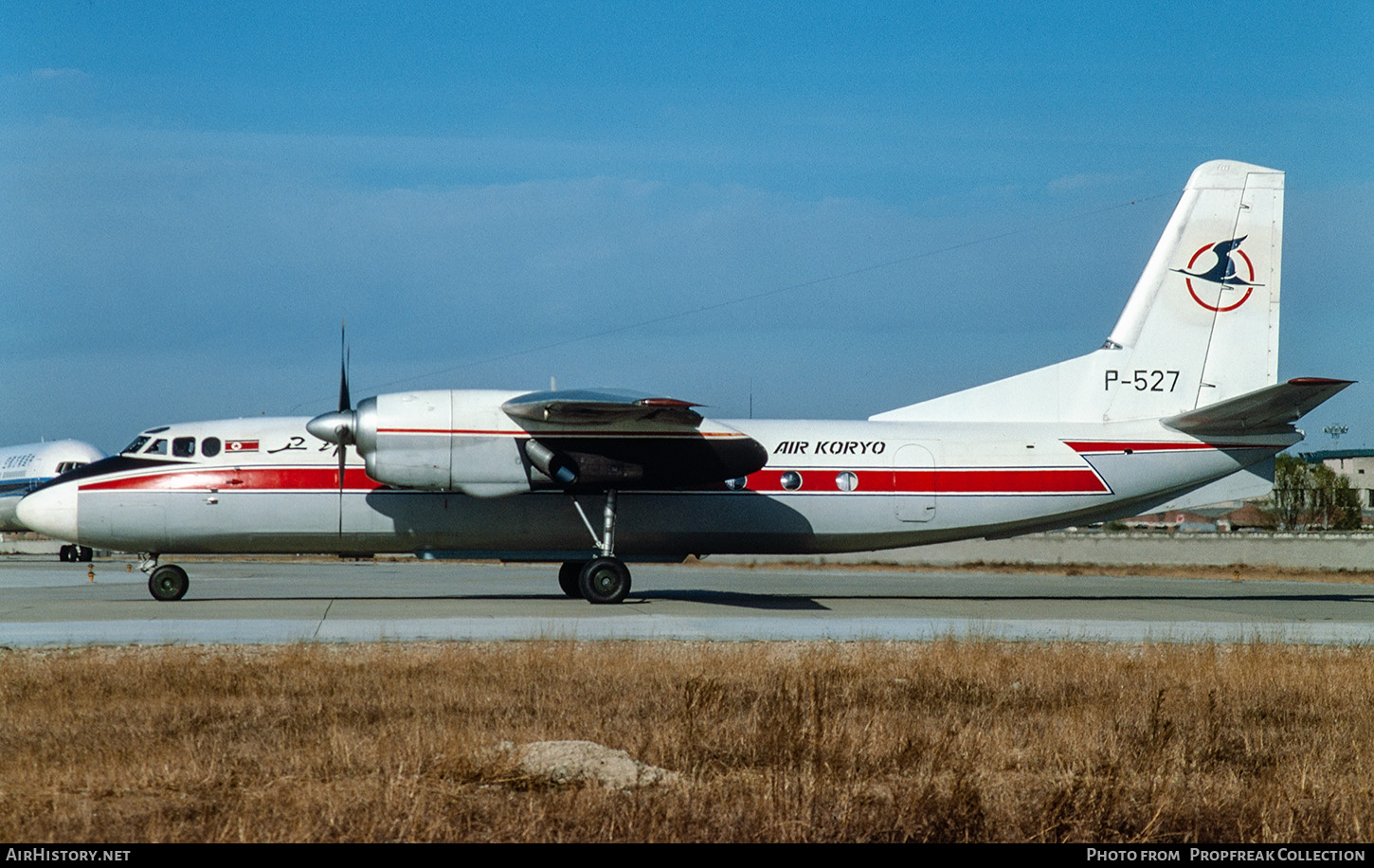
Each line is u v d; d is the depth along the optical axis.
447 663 31.80
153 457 50.34
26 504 50.03
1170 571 107.25
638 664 31.78
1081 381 54.94
